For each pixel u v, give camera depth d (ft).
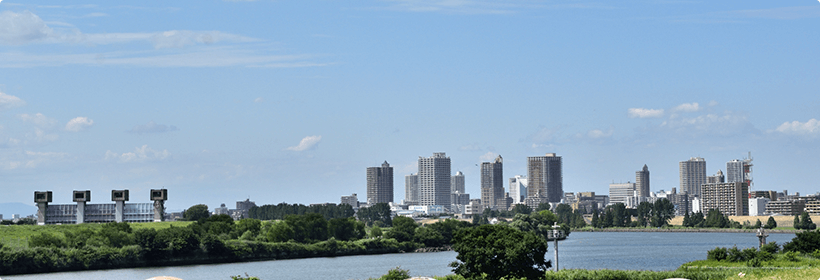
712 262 512.63
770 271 424.46
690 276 410.11
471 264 374.22
